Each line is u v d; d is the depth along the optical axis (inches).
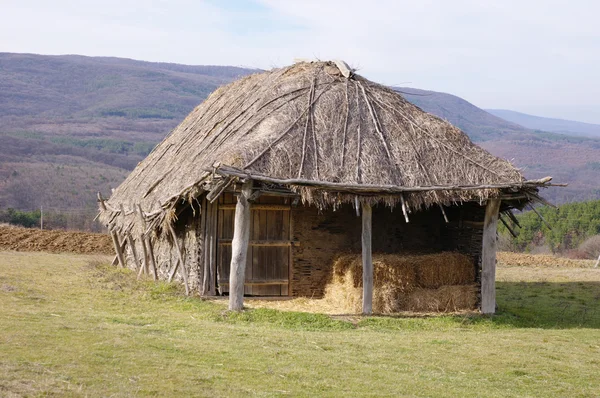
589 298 785.6
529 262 1183.6
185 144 807.7
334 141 603.8
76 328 447.2
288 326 535.2
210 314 553.6
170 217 639.8
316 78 686.5
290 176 561.0
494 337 531.8
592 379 422.3
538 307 714.2
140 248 816.3
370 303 582.9
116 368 354.6
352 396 345.4
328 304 626.2
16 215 1712.6
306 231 661.3
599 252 1494.8
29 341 395.5
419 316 593.9
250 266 649.6
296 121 613.6
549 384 405.7
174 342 430.3
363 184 565.0
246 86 808.3
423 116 666.2
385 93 689.0
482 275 621.9
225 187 556.4
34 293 614.2
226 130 679.1
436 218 716.0
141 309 575.2
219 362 389.4
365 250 580.4
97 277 757.9
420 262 615.2
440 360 443.8
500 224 1815.9
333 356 429.4
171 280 704.4
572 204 1881.2
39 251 1061.1
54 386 315.0
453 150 624.1
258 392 338.0
